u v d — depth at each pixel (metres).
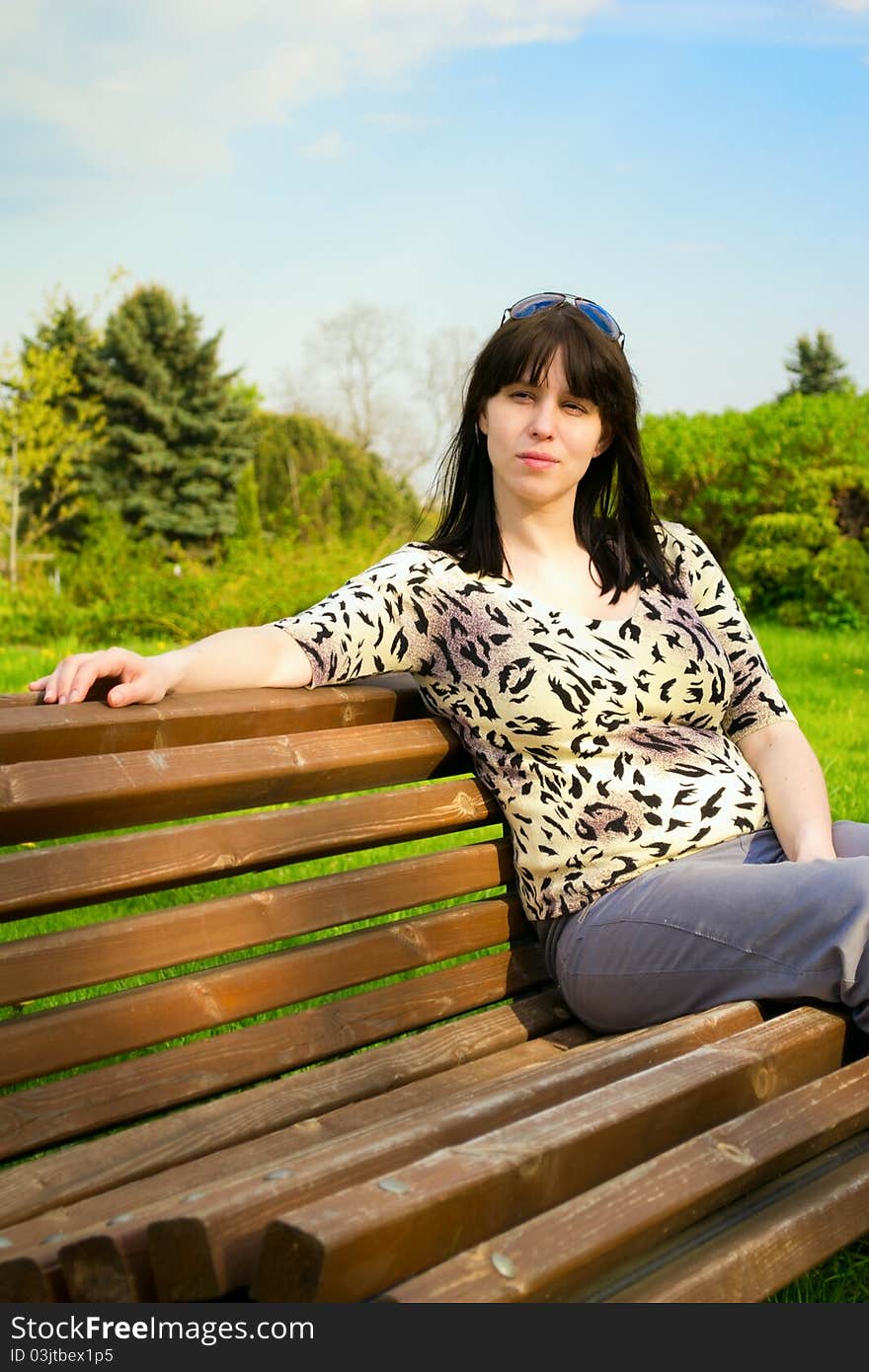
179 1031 1.85
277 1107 1.93
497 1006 2.48
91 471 36.31
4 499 23.94
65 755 1.80
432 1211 1.26
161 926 1.84
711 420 18.88
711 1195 1.51
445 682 2.34
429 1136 1.48
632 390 2.42
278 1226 1.19
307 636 2.18
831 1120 1.72
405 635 2.31
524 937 2.47
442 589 2.35
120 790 1.77
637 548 2.50
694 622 2.46
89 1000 1.78
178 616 13.61
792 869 2.09
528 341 2.33
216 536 37.44
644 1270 1.51
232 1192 1.29
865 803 5.15
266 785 1.99
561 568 2.43
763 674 2.55
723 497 17.94
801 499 17.30
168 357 38.41
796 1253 1.61
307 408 40.84
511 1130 1.44
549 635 2.31
